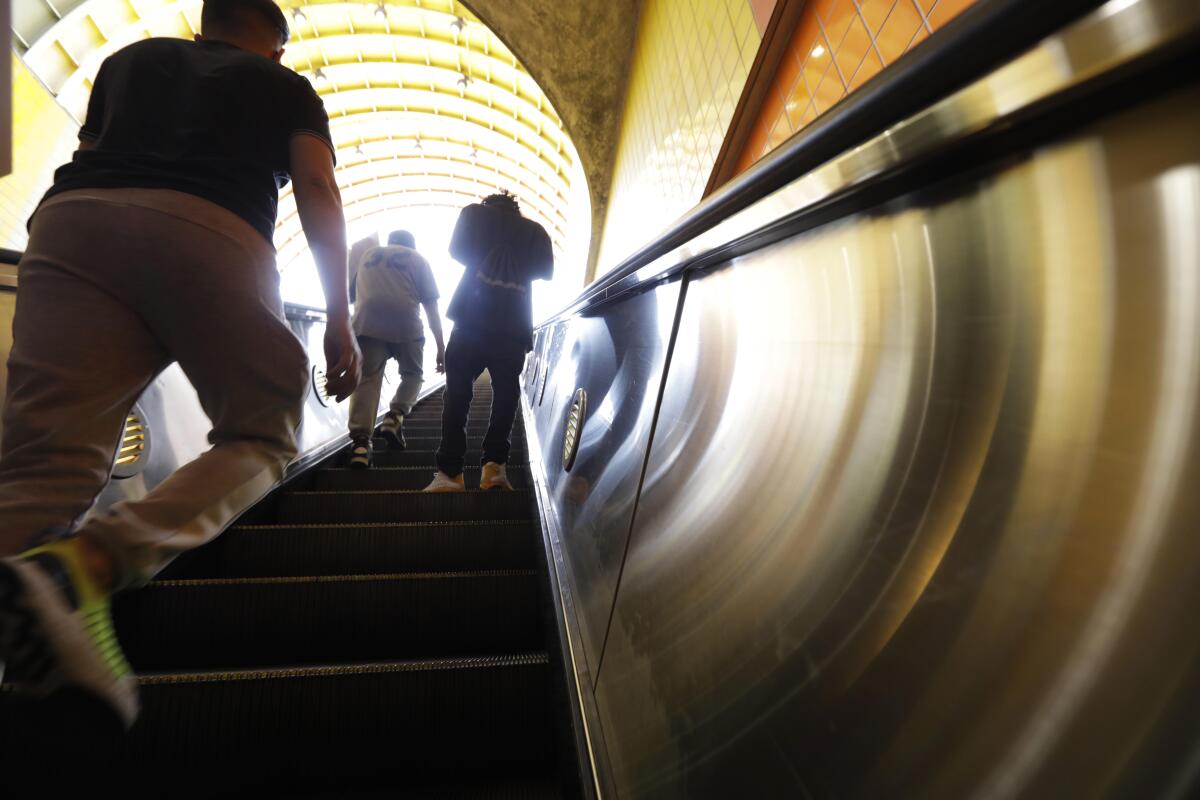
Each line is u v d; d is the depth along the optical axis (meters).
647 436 1.06
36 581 0.61
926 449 0.42
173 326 0.91
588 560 1.23
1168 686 0.25
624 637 0.88
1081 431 0.31
